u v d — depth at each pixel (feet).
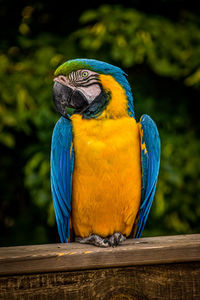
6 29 18.37
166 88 18.56
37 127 16.61
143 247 7.38
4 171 18.78
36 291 6.99
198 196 17.92
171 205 17.51
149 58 16.80
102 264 7.22
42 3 18.89
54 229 18.95
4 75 16.24
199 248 7.46
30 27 18.78
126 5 18.90
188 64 17.49
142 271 7.34
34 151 17.02
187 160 17.42
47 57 16.76
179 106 18.44
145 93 18.29
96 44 16.70
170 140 17.44
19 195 19.15
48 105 16.34
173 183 17.06
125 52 16.49
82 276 7.17
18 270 6.93
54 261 7.07
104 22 16.90
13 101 16.10
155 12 19.01
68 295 7.08
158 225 17.83
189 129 18.43
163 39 17.30
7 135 16.34
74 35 17.53
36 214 18.95
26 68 16.51
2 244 18.89
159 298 7.31
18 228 18.98
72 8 19.01
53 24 18.89
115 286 7.23
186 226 18.15
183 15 18.69
